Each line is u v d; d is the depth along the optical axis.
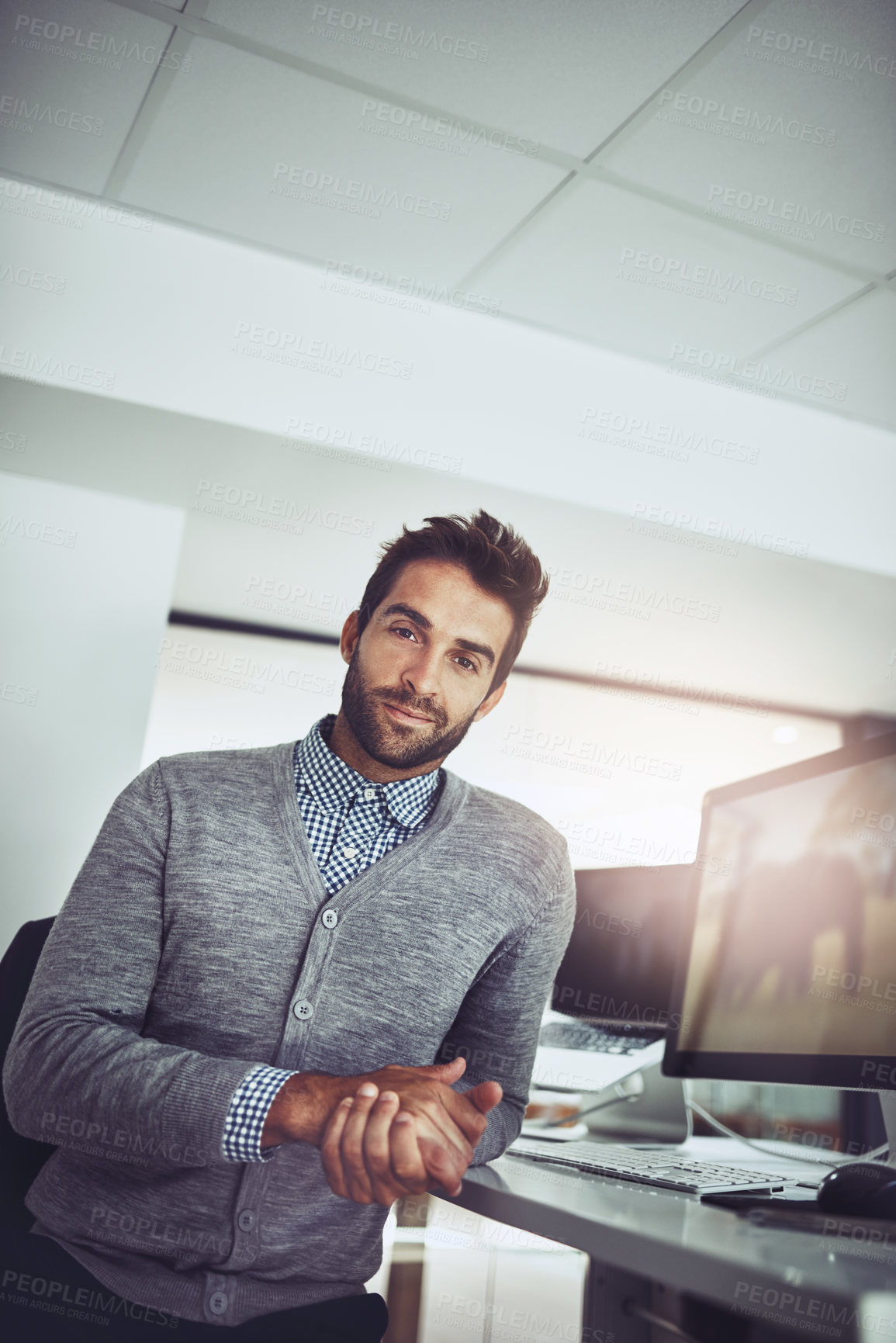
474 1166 1.04
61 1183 1.02
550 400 2.72
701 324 2.60
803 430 2.97
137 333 2.41
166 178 2.26
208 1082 0.86
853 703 3.00
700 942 1.19
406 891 1.15
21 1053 0.97
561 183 2.16
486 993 1.20
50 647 2.35
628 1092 1.54
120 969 1.05
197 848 1.13
